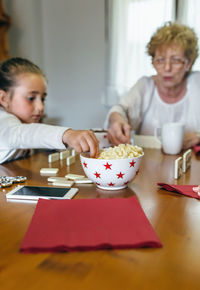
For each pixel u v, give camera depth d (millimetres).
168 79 1316
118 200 515
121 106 1382
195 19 2414
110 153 618
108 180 587
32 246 349
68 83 3117
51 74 3178
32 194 556
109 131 1018
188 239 385
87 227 406
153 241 358
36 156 997
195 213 480
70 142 666
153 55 1354
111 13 2730
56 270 312
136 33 2654
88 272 308
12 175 735
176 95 1430
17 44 3012
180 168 732
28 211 488
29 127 815
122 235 381
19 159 943
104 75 2912
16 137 820
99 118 3049
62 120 3229
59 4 2984
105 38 2832
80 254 344
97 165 581
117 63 2791
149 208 502
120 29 2717
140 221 427
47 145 736
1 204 521
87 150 630
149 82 1476
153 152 1058
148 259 333
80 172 764
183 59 1272
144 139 1153
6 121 900
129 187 629
